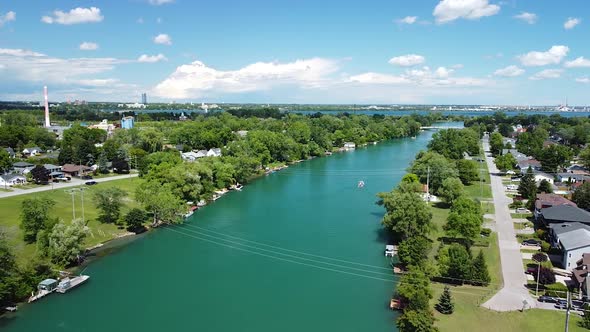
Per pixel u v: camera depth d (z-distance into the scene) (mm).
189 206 114562
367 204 118250
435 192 124688
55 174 135750
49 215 93812
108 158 157250
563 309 58250
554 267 72375
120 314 61438
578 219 85875
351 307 62781
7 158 143250
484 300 61094
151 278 73250
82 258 81312
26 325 58531
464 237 80688
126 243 90000
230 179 137500
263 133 192625
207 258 81625
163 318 60281
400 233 88750
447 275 67750
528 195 117062
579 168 158375
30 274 67750
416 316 50875
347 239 90812
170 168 122750
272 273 74625
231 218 106875
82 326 58281
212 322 59125
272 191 135875
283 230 97062
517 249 80562
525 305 58812
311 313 61188
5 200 105562
